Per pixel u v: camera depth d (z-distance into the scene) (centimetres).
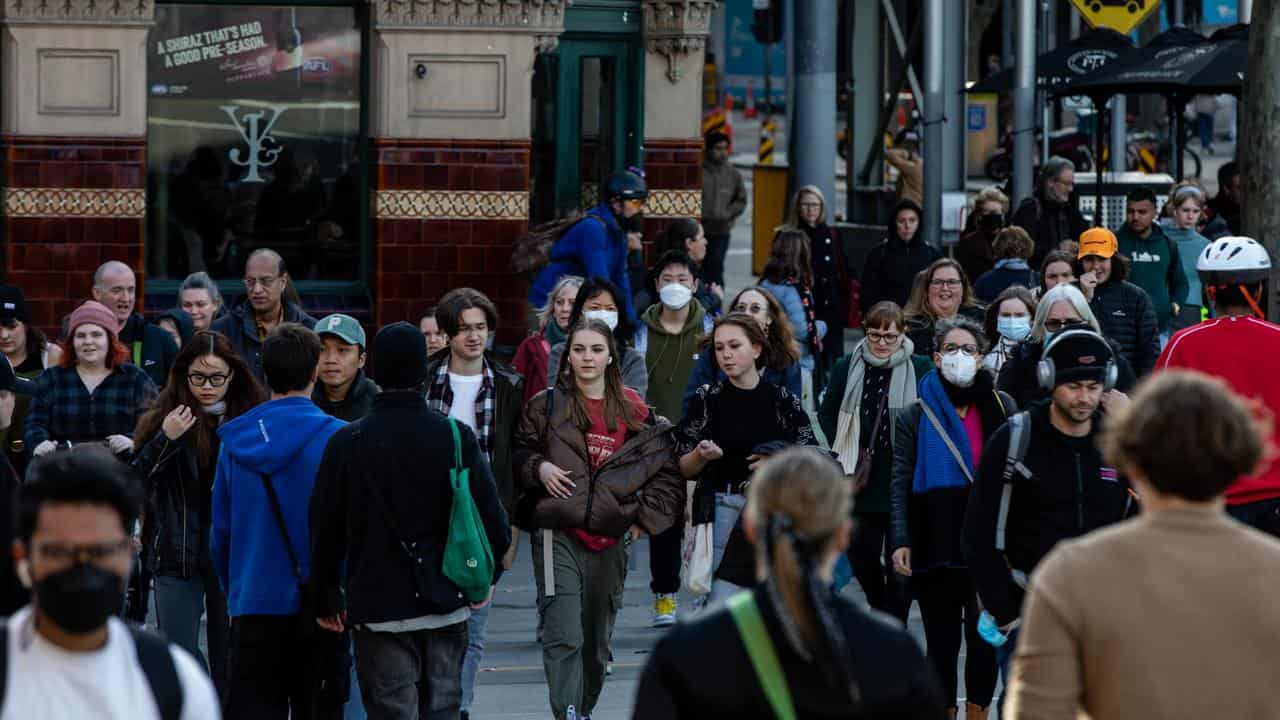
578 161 4466
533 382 2764
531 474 2131
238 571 1867
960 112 5234
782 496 1000
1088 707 1067
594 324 2158
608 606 2178
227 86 4019
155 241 4006
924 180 5022
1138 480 1070
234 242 4044
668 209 4484
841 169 10812
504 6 4012
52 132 3881
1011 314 2628
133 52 3894
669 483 2170
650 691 1001
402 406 1795
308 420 1866
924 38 5028
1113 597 1049
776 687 984
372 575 1786
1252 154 2816
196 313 2891
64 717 965
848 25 6925
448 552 1783
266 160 4041
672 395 3039
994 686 2108
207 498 2056
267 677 1869
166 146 4006
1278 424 1953
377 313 4019
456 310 2270
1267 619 1039
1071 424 1733
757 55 9638
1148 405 1057
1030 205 4266
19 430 2448
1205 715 1037
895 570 2130
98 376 2380
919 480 2097
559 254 3678
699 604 2764
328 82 4050
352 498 1784
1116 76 4547
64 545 962
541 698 2397
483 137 4041
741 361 2150
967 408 2108
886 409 2325
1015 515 1745
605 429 2156
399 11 3984
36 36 3856
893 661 990
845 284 4609
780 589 992
